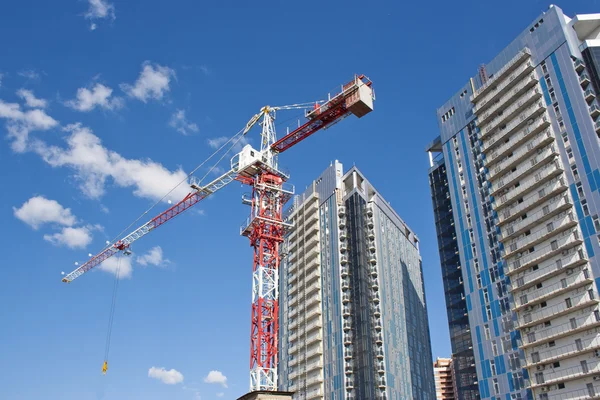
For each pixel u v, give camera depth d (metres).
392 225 151.88
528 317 82.00
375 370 117.56
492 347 87.50
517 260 86.00
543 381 77.75
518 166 90.81
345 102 94.38
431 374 142.88
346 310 127.19
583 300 74.44
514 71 95.12
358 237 133.38
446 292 120.50
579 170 80.12
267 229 97.19
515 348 83.50
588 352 73.00
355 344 121.81
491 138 96.81
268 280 93.19
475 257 95.69
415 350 137.75
